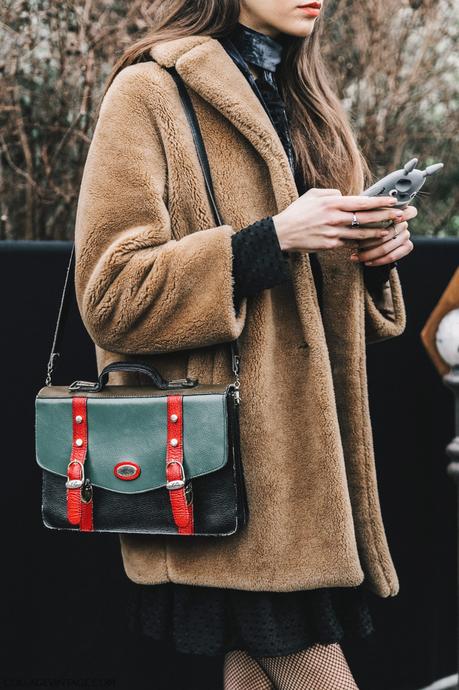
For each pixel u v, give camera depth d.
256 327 1.42
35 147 2.25
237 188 1.42
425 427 2.38
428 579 2.41
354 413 1.55
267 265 1.33
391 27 2.79
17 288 1.88
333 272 1.55
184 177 1.40
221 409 1.34
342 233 1.35
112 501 1.40
